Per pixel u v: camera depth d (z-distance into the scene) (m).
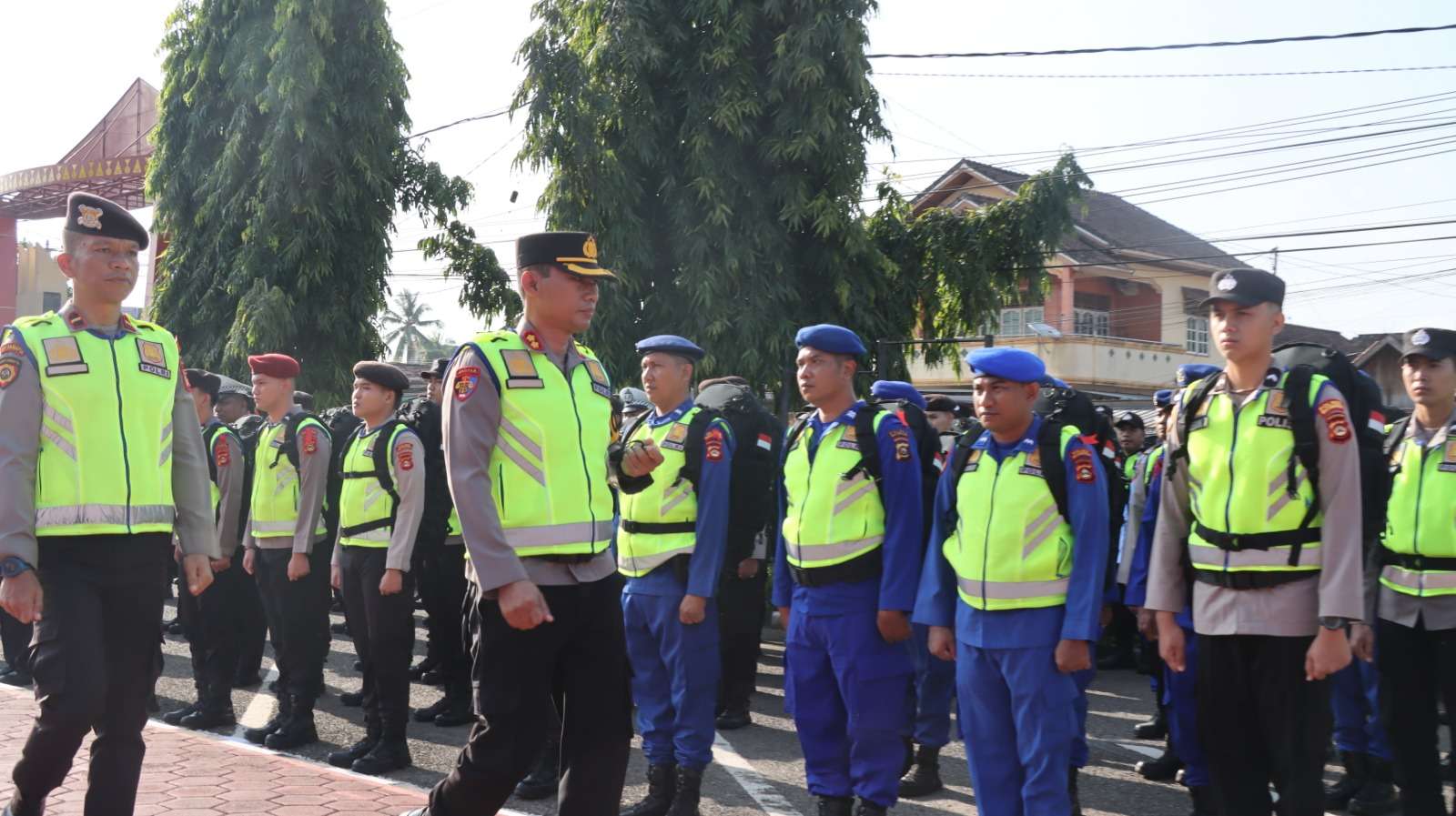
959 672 4.48
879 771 4.82
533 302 3.80
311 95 16.05
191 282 17.28
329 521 6.76
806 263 13.41
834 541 4.89
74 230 4.10
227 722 7.11
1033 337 28.88
